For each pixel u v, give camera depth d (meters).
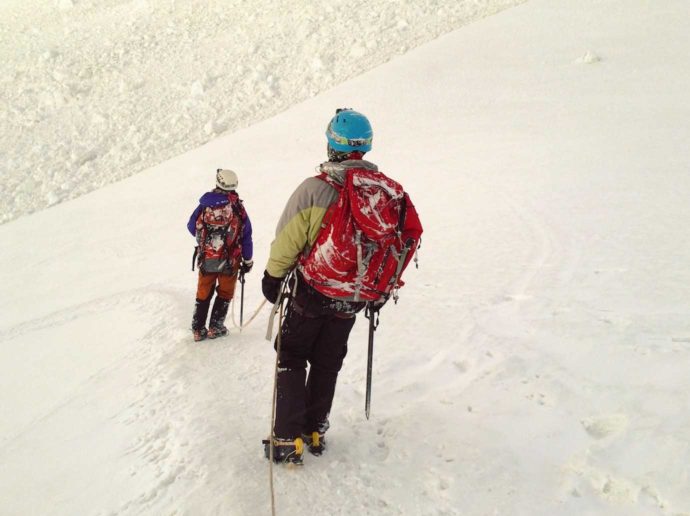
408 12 30.81
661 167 9.58
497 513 2.50
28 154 26.92
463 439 3.05
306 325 2.89
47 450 3.76
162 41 33.62
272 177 15.80
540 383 3.47
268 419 3.53
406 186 11.66
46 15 38.66
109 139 27.31
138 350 5.34
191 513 2.69
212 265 5.10
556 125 14.42
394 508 2.64
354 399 3.69
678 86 16.00
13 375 5.90
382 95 21.16
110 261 12.55
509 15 26.91
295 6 33.75
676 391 3.11
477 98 18.91
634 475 2.54
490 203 9.32
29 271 13.07
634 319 4.27
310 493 2.79
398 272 2.77
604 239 6.66
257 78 29.00
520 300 5.09
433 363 4.08
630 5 24.92
